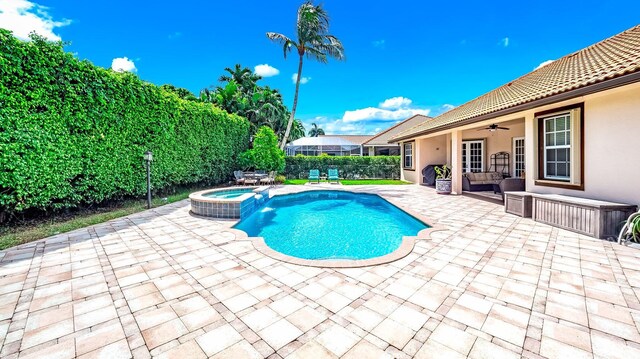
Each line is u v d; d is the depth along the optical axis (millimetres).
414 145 17484
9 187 5723
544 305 2988
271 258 4453
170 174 11203
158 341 2451
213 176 15148
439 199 10578
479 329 2588
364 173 21719
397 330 2586
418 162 16562
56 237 5602
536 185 7637
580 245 4934
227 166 16625
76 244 5164
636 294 3193
